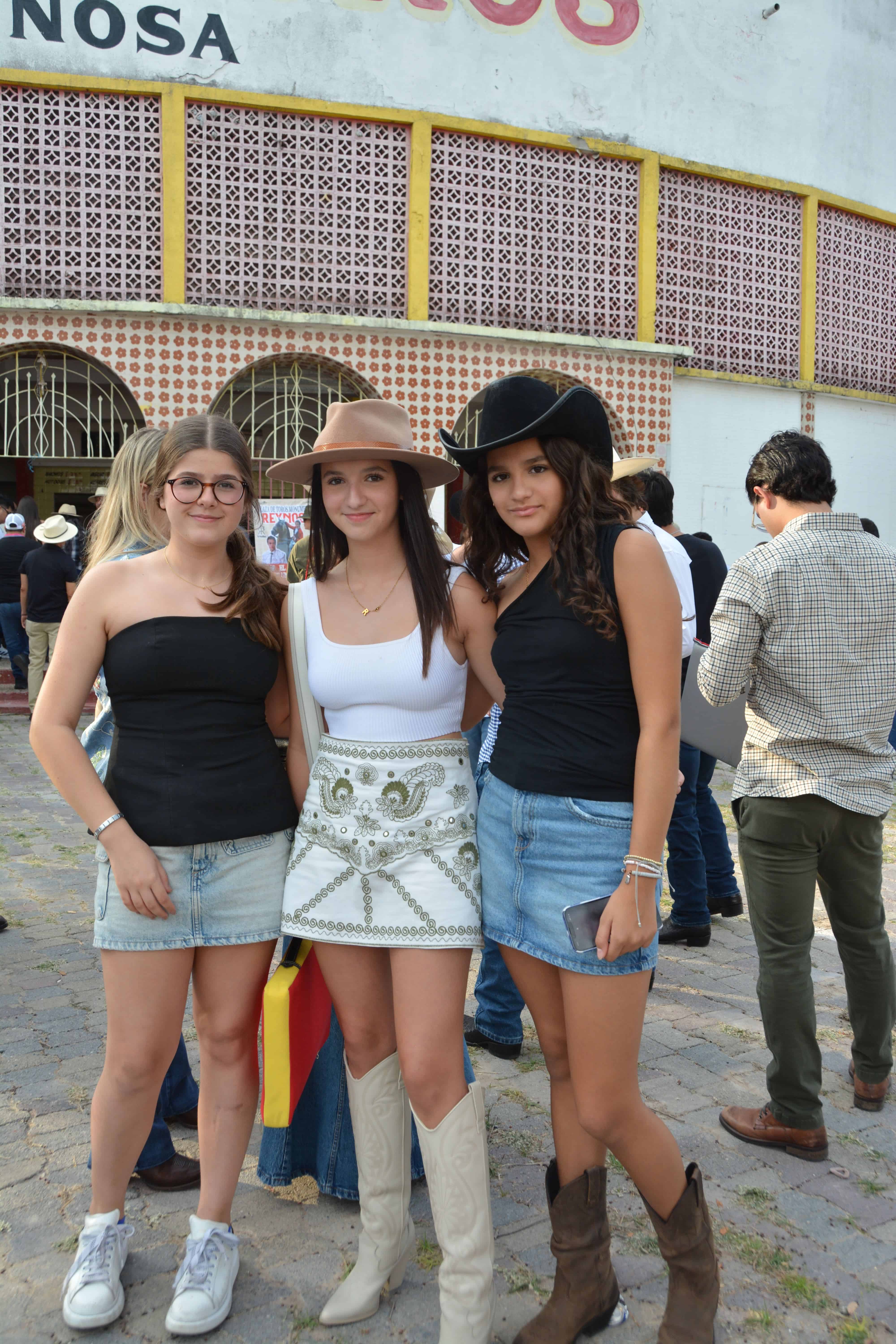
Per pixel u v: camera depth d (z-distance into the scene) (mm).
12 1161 2592
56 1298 2090
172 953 2023
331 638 2070
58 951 4156
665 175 11078
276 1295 2113
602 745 1819
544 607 1856
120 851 1958
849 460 12508
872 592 2580
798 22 11578
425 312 10078
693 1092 3014
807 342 11984
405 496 2047
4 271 9305
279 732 2316
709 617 4617
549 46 10336
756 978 3945
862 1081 2922
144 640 2004
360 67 9758
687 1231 1915
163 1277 2164
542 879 1845
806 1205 2449
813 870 2639
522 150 10375
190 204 9531
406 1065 1906
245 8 9469
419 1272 2193
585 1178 1927
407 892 1954
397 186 10000
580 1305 1925
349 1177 2426
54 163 9297
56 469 16188
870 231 12516
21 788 7309
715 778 8219
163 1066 2072
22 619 10945
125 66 9273
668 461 11219
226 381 9664
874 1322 2045
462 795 2031
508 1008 3213
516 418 1842
